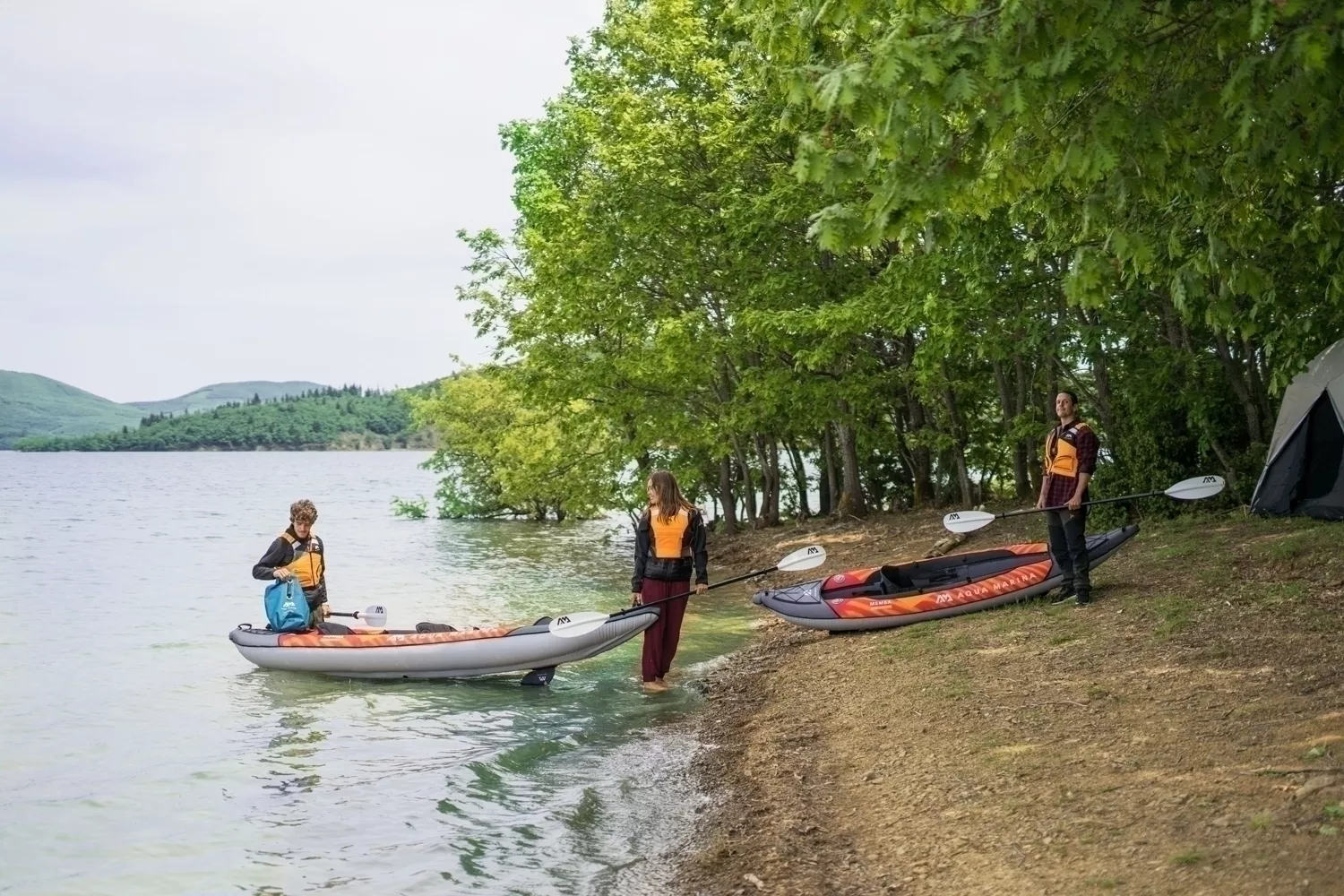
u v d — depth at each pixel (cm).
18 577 2173
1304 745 509
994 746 620
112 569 2342
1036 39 498
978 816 522
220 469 14262
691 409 2400
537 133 2695
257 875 583
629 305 2186
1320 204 772
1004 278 1469
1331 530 1080
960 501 2239
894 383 2020
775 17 652
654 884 535
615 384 2303
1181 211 825
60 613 1653
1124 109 541
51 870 598
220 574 2239
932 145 511
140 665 1209
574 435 2619
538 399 2350
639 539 1038
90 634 1434
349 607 1672
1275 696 603
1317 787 450
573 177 2444
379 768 787
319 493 7200
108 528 3762
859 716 770
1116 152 576
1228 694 624
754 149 1847
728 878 523
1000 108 513
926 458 2289
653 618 1012
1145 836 448
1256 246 755
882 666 902
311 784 750
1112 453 1603
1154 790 496
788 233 1909
